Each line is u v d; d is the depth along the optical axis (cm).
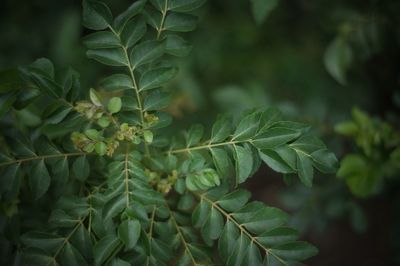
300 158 58
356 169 75
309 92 128
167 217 62
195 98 110
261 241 58
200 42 125
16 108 60
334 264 150
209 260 60
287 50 135
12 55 129
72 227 58
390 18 89
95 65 116
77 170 60
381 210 150
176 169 62
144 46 59
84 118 59
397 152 78
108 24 59
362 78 109
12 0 132
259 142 57
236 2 129
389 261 145
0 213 64
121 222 55
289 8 127
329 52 89
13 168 60
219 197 60
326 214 97
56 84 58
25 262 57
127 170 58
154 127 59
